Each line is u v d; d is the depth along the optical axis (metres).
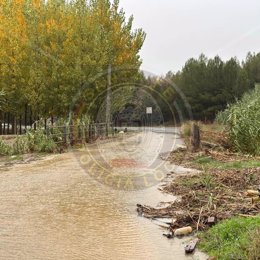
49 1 25.25
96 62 24.83
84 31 24.84
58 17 24.69
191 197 9.14
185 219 7.69
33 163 15.29
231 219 7.22
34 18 24.16
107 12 27.94
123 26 28.75
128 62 27.78
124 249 6.50
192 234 7.12
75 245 6.68
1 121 28.70
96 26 25.97
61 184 11.31
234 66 48.25
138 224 7.75
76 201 9.45
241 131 16.16
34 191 10.45
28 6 24.56
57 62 23.66
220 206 8.30
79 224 7.75
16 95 24.58
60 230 7.40
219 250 6.21
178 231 7.12
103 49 25.83
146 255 6.27
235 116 16.61
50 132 20.20
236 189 9.75
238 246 6.04
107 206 9.00
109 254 6.32
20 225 7.67
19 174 12.91
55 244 6.72
